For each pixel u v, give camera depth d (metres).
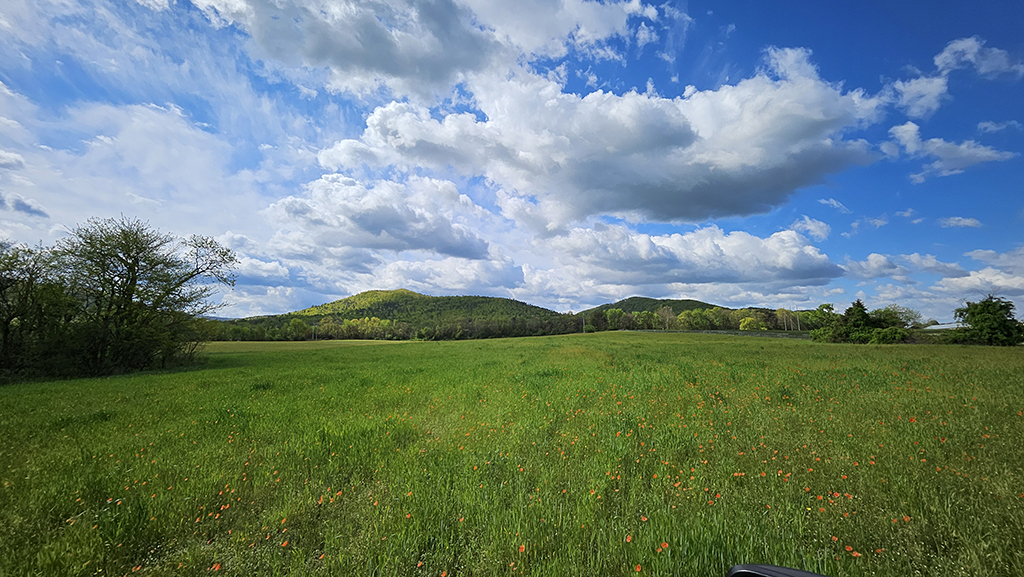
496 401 10.35
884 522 3.51
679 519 3.67
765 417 7.65
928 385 10.61
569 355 27.08
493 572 3.02
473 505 4.11
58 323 24.20
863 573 2.79
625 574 2.92
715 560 2.97
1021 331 36.03
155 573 3.27
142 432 8.11
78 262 24.77
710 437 6.44
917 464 4.84
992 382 10.77
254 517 4.24
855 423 6.99
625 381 13.20
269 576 3.15
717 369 16.08
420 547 3.51
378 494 4.54
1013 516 3.41
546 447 6.23
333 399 11.52
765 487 4.42
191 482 5.00
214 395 12.93
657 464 5.31
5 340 22.75
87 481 5.04
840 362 18.41
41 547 3.62
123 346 25.64
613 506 4.15
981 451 5.27
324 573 3.12
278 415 9.29
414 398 11.41
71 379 22.08
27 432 8.20
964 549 3.02
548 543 3.44
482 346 48.69
